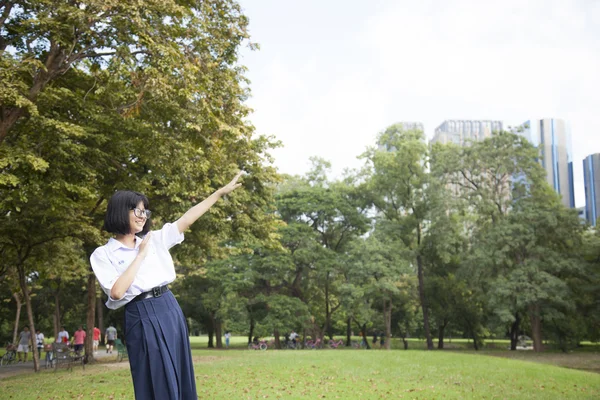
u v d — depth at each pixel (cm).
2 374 1634
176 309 254
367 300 3709
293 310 3634
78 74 1345
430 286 4275
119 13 1040
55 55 1140
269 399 941
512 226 3428
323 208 3809
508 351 3850
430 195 3766
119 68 1055
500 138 3756
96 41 1110
